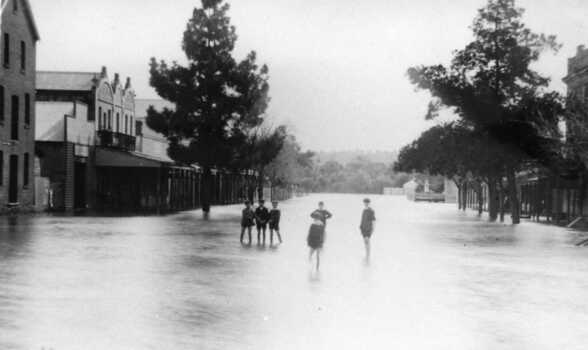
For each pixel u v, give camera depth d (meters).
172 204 58.69
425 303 12.38
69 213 44.16
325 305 11.98
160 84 50.12
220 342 9.13
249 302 12.14
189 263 17.92
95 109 51.56
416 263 18.88
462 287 14.39
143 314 10.88
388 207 74.81
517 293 13.66
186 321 10.41
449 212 61.91
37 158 45.22
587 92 42.72
